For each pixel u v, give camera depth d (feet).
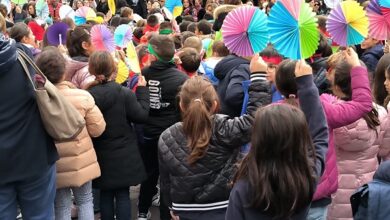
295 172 7.01
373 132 10.78
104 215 13.93
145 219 16.22
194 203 9.66
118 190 13.83
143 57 17.39
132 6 48.32
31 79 10.30
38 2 33.30
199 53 17.42
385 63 12.73
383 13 11.03
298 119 7.07
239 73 14.02
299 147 7.06
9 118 10.10
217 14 21.54
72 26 21.89
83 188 12.86
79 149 12.24
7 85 10.02
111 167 13.48
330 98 10.27
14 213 10.61
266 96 9.51
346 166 10.84
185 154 9.57
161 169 10.15
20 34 17.43
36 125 10.46
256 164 7.11
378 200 8.27
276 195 6.91
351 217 10.94
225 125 9.37
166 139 9.81
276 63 11.25
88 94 12.60
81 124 10.82
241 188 7.22
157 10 32.89
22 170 10.34
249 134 9.24
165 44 14.82
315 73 13.94
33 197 10.66
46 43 18.40
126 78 16.61
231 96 13.70
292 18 8.34
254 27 10.11
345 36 10.18
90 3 43.88
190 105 9.44
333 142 10.11
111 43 16.55
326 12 35.60
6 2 30.30
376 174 8.55
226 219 7.34
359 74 9.95
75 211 15.92
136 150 13.88
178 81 14.87
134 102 13.67
